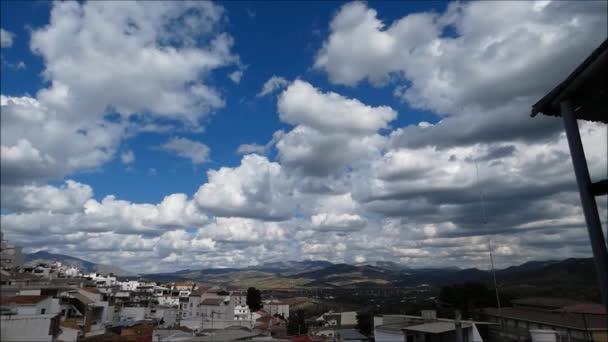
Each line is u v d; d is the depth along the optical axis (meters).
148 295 92.31
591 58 5.22
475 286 51.06
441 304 54.97
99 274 101.75
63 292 49.50
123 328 50.81
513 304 43.78
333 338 44.62
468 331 25.94
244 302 103.75
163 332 39.69
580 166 5.59
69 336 36.00
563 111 5.95
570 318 28.59
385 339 27.09
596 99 5.84
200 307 81.38
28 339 24.81
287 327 71.88
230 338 29.42
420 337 25.83
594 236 5.29
